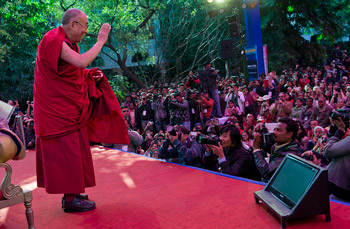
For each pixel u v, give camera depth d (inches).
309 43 1065.5
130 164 184.9
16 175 178.9
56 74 109.9
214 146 148.7
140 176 161.2
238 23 562.6
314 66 1077.1
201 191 133.9
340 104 336.5
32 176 175.5
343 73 852.6
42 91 111.5
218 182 142.7
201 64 949.8
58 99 111.7
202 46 989.8
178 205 121.4
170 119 398.6
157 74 1017.5
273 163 131.0
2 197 97.0
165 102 424.8
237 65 936.3
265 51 647.1
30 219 103.3
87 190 145.4
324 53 1082.7
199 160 176.6
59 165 114.4
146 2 810.2
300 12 1042.1
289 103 362.9
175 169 167.8
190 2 926.4
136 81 839.1
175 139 173.5
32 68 828.0
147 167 176.4
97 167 183.5
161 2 816.9
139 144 251.8
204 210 115.4
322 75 824.9
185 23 896.9
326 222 98.7
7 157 97.9
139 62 877.8
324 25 1080.8
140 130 457.1
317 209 97.8
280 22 1016.2
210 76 450.6
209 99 420.5
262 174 134.7
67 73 110.4
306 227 96.6
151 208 120.7
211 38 960.3
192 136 189.5
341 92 402.3
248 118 316.8
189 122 385.7
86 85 118.6
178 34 914.7
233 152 151.9
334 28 1093.8
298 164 108.3
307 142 246.1
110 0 743.1
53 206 129.0
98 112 127.2
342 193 122.6
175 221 108.5
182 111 381.4
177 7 936.9
